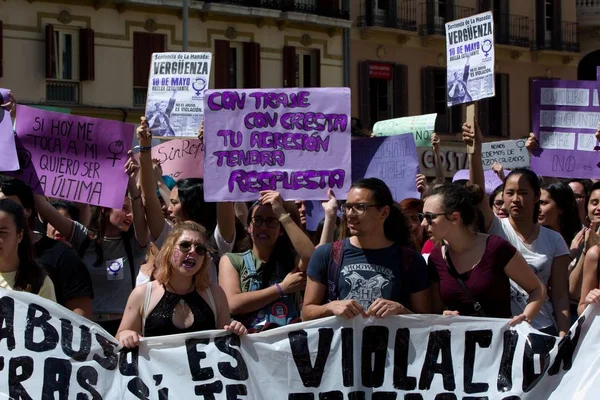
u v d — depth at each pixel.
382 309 6.29
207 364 6.29
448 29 9.54
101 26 28.97
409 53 35.78
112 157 7.86
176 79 10.00
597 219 8.07
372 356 6.44
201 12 30.81
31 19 27.69
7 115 7.65
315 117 7.70
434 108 36.25
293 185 7.68
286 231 7.09
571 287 7.66
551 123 9.31
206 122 7.69
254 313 7.14
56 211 7.75
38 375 6.14
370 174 8.99
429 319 6.43
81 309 6.61
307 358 6.41
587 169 9.22
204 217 8.16
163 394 6.22
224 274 7.23
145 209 7.72
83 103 28.69
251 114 7.70
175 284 6.36
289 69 32.66
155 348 6.26
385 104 35.44
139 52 29.73
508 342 6.45
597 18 39.28
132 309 6.35
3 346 6.12
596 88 9.20
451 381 6.44
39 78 27.89
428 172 34.03
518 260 6.48
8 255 6.26
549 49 38.59
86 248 7.66
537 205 7.42
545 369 6.42
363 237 6.45
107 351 6.22
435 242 6.77
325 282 6.52
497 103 38.06
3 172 7.88
